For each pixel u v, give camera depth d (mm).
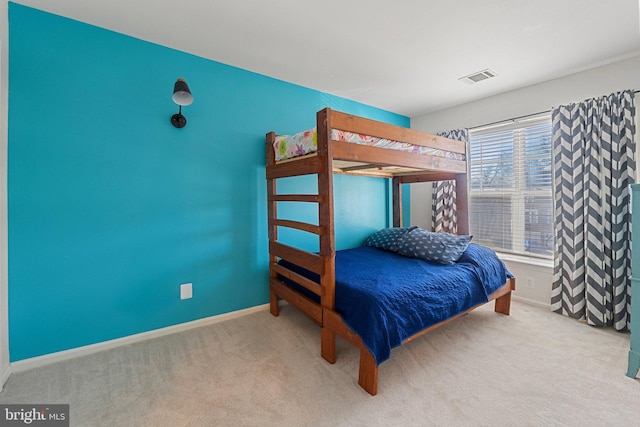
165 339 2219
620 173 2305
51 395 1580
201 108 2387
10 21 1718
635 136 2281
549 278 2791
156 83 2186
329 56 2365
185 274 2367
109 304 2070
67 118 1886
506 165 3160
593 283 2420
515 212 3104
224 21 1898
